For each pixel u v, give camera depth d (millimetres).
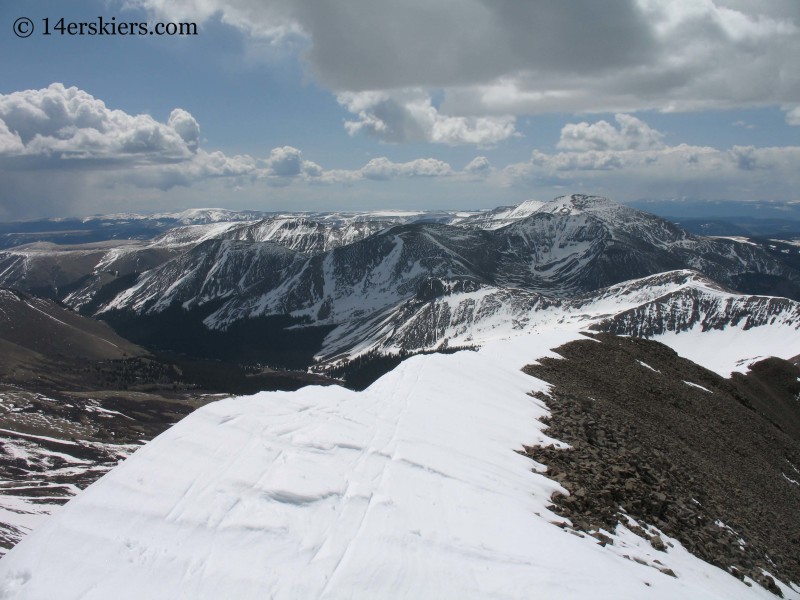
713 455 48344
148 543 15344
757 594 22797
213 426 21672
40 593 13539
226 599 13945
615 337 75000
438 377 36562
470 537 17781
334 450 21828
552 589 15656
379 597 14672
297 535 16500
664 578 18906
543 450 28344
